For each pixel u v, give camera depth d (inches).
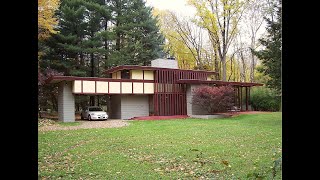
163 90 959.6
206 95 876.6
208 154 313.3
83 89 812.6
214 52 1467.8
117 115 946.1
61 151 345.1
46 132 524.4
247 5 1205.1
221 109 900.0
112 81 865.5
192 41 1454.2
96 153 331.3
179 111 981.2
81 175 235.1
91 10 1143.0
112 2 1346.0
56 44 1029.2
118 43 1344.7
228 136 454.9
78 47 1051.9
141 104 960.3
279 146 349.4
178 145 375.2
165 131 532.7
